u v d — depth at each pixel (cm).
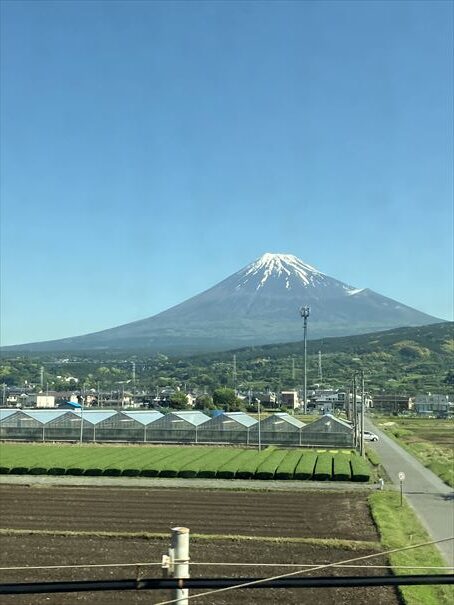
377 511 5122
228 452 9231
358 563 3619
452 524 4831
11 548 3869
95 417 10938
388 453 9919
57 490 6291
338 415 17888
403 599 2992
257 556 3753
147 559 3653
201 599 2933
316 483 6856
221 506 5484
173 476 7225
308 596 3028
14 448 9594
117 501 5675
